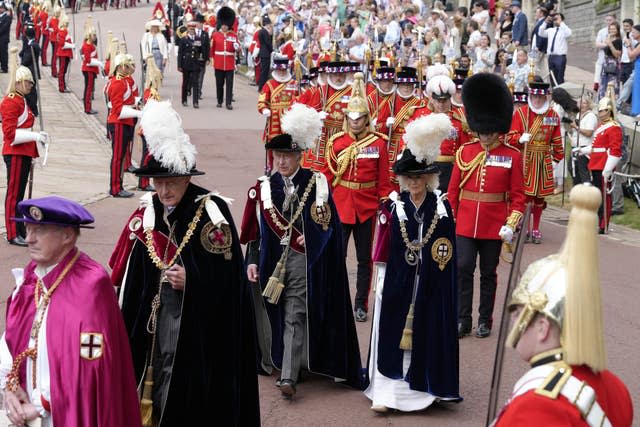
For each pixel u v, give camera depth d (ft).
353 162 47.83
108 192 79.51
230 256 31.19
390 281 38.19
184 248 30.68
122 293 31.37
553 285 17.11
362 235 48.16
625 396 17.71
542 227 75.36
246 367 32.27
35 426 25.03
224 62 128.26
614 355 44.60
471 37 123.85
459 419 37.50
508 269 59.98
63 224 24.86
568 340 16.74
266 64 144.15
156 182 30.60
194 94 128.47
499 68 117.80
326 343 39.86
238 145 103.86
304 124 39.50
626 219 79.56
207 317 30.71
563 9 172.14
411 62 118.73
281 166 39.99
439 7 151.12
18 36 193.98
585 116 78.74
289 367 38.83
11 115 59.88
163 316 31.14
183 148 30.27
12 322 25.45
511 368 43.16
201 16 157.48
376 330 38.81
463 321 47.29
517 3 135.64
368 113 48.34
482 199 46.55
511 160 46.32
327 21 141.90
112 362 24.79
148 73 83.51
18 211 25.63
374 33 136.36
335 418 37.35
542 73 119.34
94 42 121.70
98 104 129.80
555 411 16.55
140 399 30.91
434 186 38.93
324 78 68.95
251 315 32.42
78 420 24.45
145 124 30.14
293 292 39.78
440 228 38.24
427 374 37.70
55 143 101.04
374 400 38.19
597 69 111.14
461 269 47.01
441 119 38.06
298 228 39.91
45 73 157.58
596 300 16.65
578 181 81.10
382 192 48.21
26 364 25.25
